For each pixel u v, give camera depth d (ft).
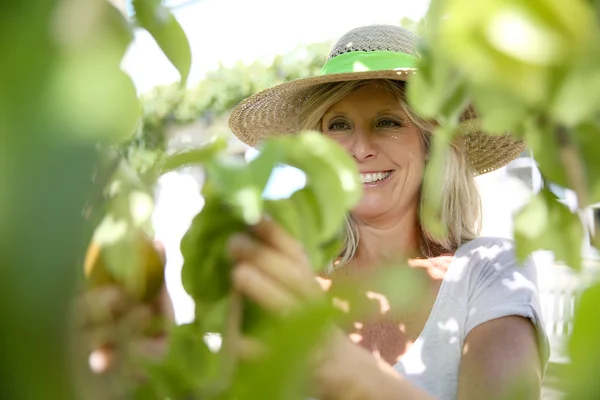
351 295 1.25
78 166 0.83
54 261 0.79
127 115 0.93
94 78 0.89
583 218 1.53
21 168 0.80
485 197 12.21
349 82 6.35
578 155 1.29
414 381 5.33
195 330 1.43
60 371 0.81
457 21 1.10
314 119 6.68
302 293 1.38
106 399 1.21
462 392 4.85
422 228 6.11
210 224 1.48
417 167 6.21
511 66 1.09
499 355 4.81
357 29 6.72
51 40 0.86
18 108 0.82
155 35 1.56
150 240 1.42
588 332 1.01
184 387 1.32
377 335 5.42
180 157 1.35
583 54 1.07
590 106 1.10
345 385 2.02
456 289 5.54
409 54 6.42
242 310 1.39
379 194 6.06
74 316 0.84
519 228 1.58
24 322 0.77
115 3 0.99
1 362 0.78
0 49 0.84
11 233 0.78
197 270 1.48
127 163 1.33
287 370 1.13
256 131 8.33
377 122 6.32
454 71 1.23
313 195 1.43
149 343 1.43
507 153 7.14
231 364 1.25
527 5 1.07
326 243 1.57
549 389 1.03
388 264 1.30
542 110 1.20
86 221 0.98
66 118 0.84
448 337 5.40
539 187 1.61
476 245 5.89
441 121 1.32
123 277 1.32
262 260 1.41
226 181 1.34
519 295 5.25
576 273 1.19
